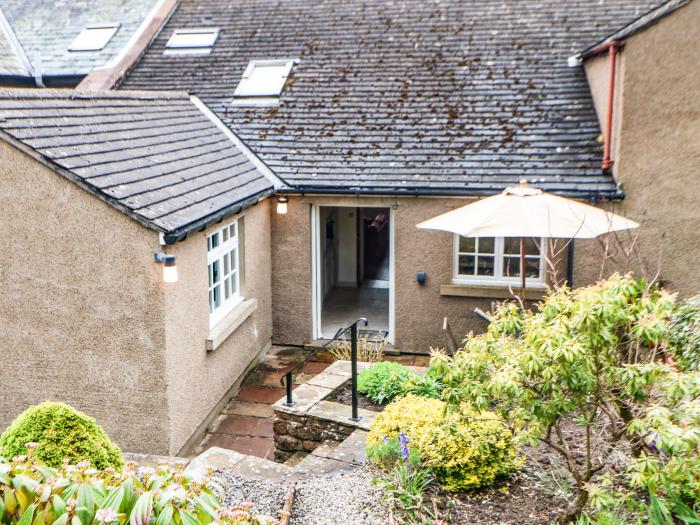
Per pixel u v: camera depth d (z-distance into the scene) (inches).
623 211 403.5
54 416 206.8
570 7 519.5
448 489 224.2
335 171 442.3
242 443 335.6
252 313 418.0
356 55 520.7
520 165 422.0
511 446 230.2
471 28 519.8
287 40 550.6
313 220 455.8
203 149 424.2
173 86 528.4
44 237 305.3
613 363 193.5
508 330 206.4
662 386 182.4
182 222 306.2
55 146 303.3
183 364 320.2
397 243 438.0
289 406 302.5
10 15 666.2
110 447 216.7
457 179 421.1
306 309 461.4
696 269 399.2
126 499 130.2
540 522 206.7
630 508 196.1
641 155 394.9
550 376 179.0
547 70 475.8
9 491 126.9
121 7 654.5
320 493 226.4
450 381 198.8
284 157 458.3
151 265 295.6
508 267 435.2
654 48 382.0
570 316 191.2
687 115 384.8
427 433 233.3
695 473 172.2
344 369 346.6
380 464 236.2
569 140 430.3
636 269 407.5
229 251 396.5
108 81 529.3
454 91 475.8
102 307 305.3
